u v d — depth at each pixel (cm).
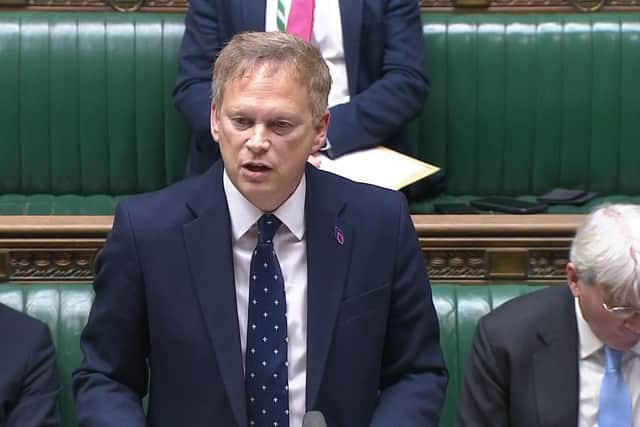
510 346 694
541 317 698
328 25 1145
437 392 649
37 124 1197
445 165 1223
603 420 678
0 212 1135
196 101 1119
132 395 639
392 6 1162
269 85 566
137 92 1199
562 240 973
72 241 964
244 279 626
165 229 620
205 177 635
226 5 1145
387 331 650
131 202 630
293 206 622
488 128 1216
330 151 1077
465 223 973
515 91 1210
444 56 1209
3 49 1189
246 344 621
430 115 1215
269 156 573
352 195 639
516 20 1216
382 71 1158
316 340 617
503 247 976
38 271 969
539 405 686
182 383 621
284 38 580
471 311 861
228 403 615
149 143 1207
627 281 621
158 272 617
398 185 1022
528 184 1226
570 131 1213
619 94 1208
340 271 624
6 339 746
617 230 630
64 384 838
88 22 1202
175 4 1245
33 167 1203
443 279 984
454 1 1249
